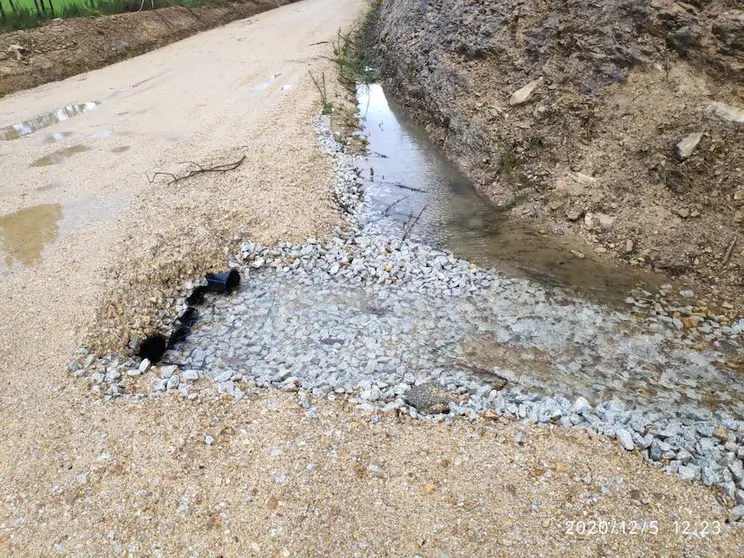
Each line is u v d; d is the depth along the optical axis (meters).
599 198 7.80
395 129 12.42
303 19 23.23
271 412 4.75
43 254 6.80
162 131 11.00
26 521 3.75
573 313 6.22
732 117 6.84
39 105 12.83
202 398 4.91
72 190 8.50
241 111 12.05
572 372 5.38
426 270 7.07
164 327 6.09
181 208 7.77
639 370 5.37
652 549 3.57
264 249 7.39
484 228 8.20
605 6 8.53
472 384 5.15
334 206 8.60
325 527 3.72
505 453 4.32
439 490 3.99
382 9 21.03
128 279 6.30
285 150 9.91
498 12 10.78
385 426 4.61
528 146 9.01
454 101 11.20
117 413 4.68
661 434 4.50
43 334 5.52
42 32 15.45
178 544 3.61
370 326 6.07
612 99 8.17
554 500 3.91
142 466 4.17
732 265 6.43
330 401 4.93
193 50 18.08
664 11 7.66
